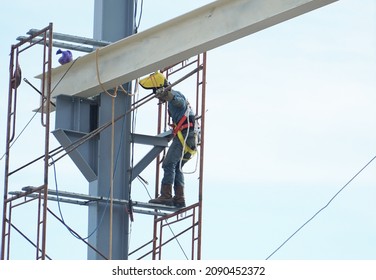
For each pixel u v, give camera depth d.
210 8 46.78
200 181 51.56
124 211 51.22
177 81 50.28
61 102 51.50
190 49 47.34
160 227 52.00
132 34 51.97
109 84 50.47
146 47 48.97
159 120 53.72
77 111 51.56
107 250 50.59
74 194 49.88
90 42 51.03
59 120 51.34
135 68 49.22
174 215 51.78
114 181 51.31
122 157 51.59
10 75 50.25
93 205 50.69
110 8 52.09
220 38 46.41
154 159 52.12
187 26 47.56
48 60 48.91
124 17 52.19
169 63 48.72
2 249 48.69
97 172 51.09
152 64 48.66
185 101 51.19
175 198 51.66
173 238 51.72
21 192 48.97
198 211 51.34
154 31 48.69
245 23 45.56
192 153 51.66
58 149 50.47
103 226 50.62
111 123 50.19
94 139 51.59
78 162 51.03
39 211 48.00
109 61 50.28
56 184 49.53
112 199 50.34
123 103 51.78
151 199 51.50
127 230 51.03
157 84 50.84
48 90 48.56
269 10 44.84
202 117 51.88
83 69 51.25
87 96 51.66
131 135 51.72
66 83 51.72
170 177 51.56
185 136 51.28
